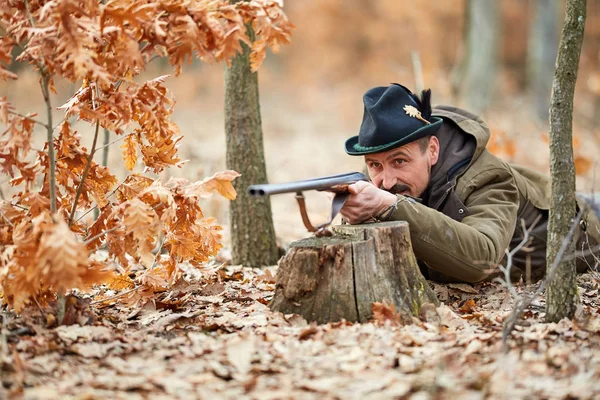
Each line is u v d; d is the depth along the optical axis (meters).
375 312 5.48
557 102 5.46
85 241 5.55
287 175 19.23
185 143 16.42
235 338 5.16
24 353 4.79
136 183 6.18
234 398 4.21
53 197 5.38
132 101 5.42
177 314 5.82
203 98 44.91
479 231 6.32
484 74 31.30
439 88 27.08
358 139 6.80
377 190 5.93
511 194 6.95
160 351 4.95
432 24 44.75
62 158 5.94
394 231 5.73
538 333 5.14
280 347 4.96
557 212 5.50
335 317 5.58
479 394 4.23
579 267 7.66
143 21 5.15
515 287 6.96
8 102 5.20
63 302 5.42
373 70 45.38
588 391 4.21
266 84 51.25
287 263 5.75
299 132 33.81
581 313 5.61
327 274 5.64
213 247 6.25
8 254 5.11
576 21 5.37
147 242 5.45
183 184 6.06
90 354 4.87
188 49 5.28
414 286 5.82
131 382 4.37
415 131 6.44
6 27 5.41
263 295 6.71
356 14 49.72
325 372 4.60
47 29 5.04
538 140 18.80
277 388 4.36
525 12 49.72
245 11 5.59
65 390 4.25
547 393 4.21
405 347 4.95
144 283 6.20
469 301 6.35
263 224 8.38
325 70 49.66
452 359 4.67
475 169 6.89
